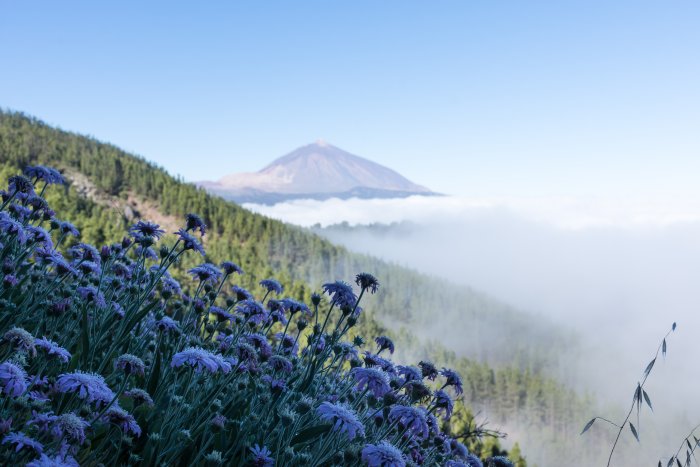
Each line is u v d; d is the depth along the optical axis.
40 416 2.60
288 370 4.41
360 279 4.87
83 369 3.68
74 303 4.49
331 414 3.54
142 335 4.73
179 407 3.52
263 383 4.51
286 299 5.57
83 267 4.87
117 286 5.19
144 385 3.95
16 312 4.02
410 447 4.68
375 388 4.10
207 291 5.48
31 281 4.64
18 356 3.02
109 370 4.20
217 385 4.20
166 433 3.49
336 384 5.47
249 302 5.40
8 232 4.25
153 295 5.51
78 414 2.85
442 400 4.77
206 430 3.48
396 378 4.97
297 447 4.09
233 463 3.70
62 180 5.34
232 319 5.48
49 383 3.27
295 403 4.15
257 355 4.28
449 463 4.77
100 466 2.87
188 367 3.63
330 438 3.57
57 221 5.36
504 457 5.29
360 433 3.81
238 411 4.07
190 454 3.55
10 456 2.37
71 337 4.30
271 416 4.03
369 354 5.21
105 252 5.18
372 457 3.21
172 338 4.71
